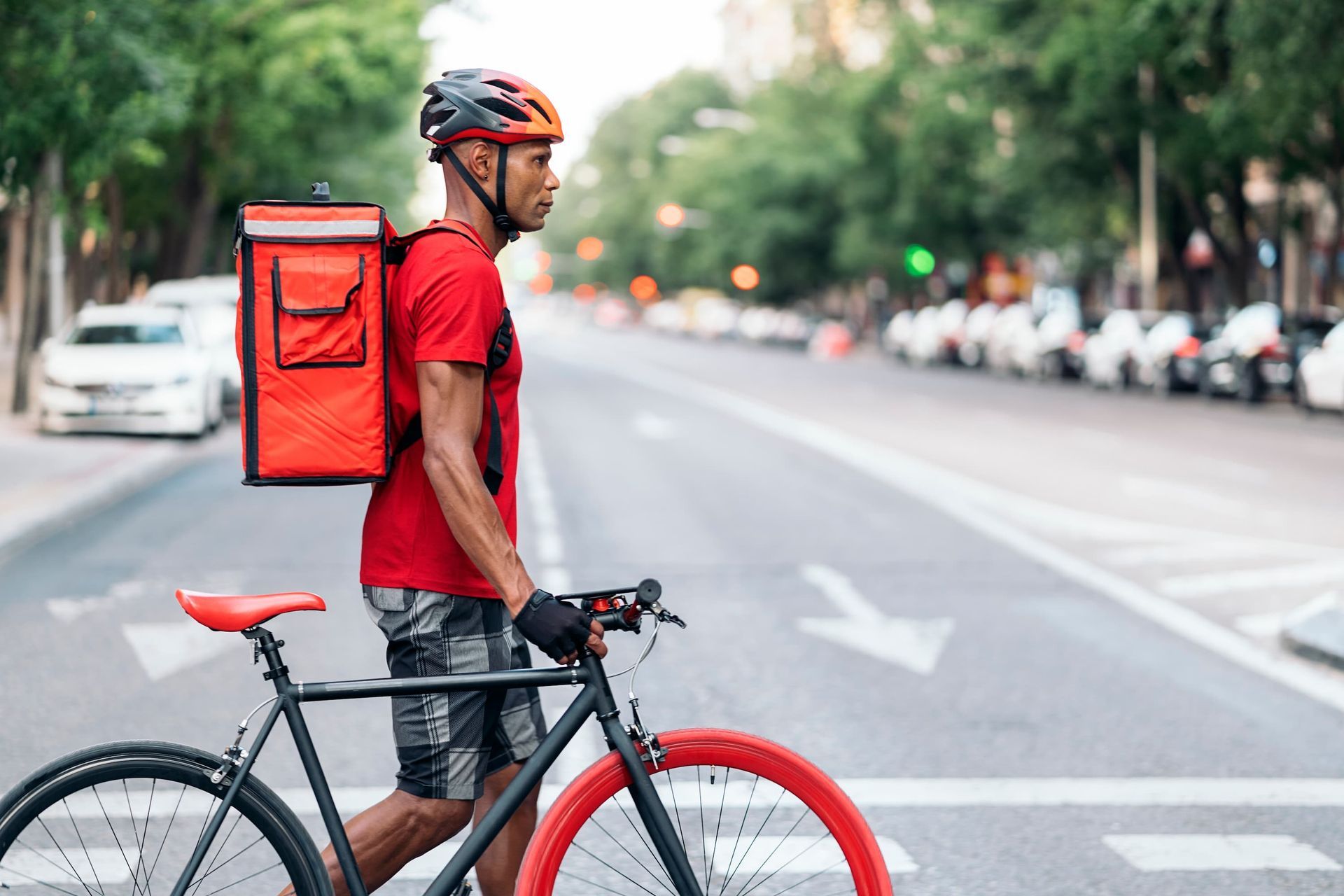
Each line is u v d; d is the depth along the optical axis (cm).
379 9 3859
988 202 6316
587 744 780
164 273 4500
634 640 1044
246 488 1989
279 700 399
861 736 799
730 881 446
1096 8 4322
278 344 380
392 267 399
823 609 1158
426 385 386
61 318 3183
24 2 1956
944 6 4897
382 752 755
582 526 1608
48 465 2080
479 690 402
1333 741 796
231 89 3756
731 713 843
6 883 389
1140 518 1689
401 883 580
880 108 6756
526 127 405
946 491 1933
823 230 8556
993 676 941
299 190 4575
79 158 2148
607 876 552
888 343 6875
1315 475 2141
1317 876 593
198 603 393
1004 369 5381
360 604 1169
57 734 792
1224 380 3753
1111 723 829
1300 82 2988
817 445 2589
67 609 1152
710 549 1452
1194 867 602
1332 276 3922
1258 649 1025
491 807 412
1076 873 594
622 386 4581
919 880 585
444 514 387
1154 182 4638
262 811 397
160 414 2542
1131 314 4394
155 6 2173
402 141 4850
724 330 9888
